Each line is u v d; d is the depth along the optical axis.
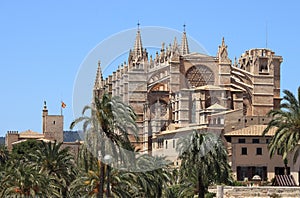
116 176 77.56
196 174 92.50
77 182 78.44
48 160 96.50
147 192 88.12
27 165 97.56
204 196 98.19
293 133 88.06
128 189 85.06
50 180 93.25
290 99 88.50
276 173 141.38
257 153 143.38
